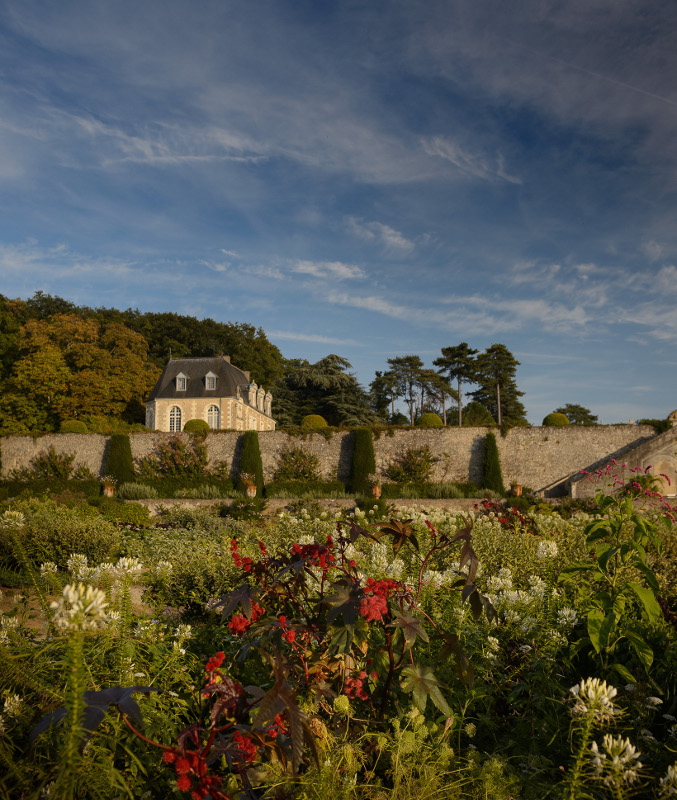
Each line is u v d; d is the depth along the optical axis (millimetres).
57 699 2006
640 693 2516
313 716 2119
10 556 6289
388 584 2393
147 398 43312
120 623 2650
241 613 2781
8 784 1729
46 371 36500
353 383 52219
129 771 1951
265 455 26156
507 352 51969
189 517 14867
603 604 3059
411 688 2184
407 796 1922
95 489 25188
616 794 1591
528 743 2562
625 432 24188
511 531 7273
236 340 58062
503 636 3115
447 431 25266
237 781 1831
